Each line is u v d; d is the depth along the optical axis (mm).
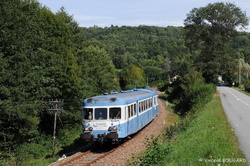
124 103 19047
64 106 30812
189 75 52156
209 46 62094
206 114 26625
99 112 18766
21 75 22500
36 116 27109
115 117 18625
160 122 30641
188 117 30547
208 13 62938
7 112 21062
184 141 15766
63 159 17062
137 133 24375
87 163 15078
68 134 28828
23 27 23828
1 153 21656
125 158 15820
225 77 114500
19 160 21719
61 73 28531
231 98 47500
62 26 32219
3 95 21734
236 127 18953
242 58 118688
